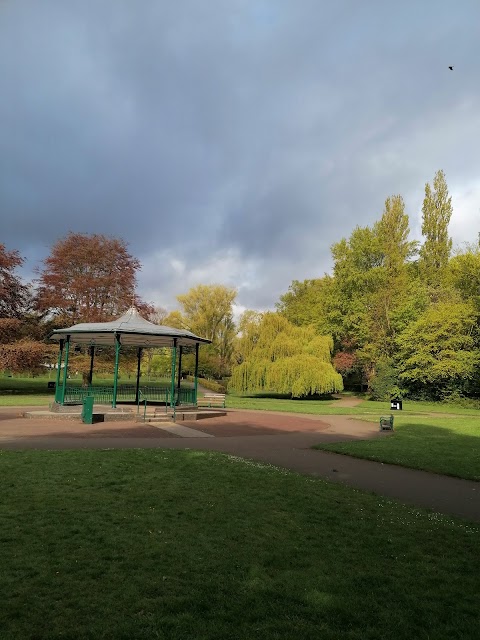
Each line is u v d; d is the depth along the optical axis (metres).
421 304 48.88
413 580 5.39
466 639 4.14
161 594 4.77
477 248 45.81
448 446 16.09
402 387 45.28
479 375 41.56
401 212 58.22
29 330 39.72
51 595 4.66
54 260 41.25
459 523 7.72
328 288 55.06
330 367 40.03
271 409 31.00
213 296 58.03
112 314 42.22
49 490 8.52
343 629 4.25
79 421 20.75
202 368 57.56
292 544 6.35
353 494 9.26
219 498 8.44
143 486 9.05
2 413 23.41
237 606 4.57
